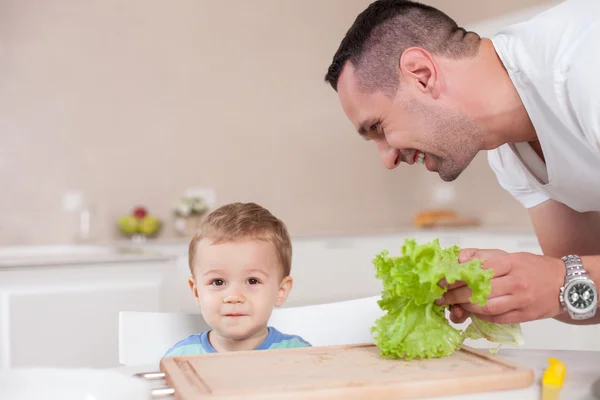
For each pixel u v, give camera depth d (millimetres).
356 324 1380
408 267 913
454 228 3748
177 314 1354
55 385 629
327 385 741
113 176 3633
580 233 1462
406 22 1240
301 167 4113
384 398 736
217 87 3891
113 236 3621
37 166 3475
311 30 4145
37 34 3467
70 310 2441
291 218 4078
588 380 877
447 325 928
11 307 2354
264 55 4016
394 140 1274
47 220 3490
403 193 4387
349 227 4234
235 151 3936
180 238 3570
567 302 966
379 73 1235
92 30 3584
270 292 1296
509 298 945
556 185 1300
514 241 3279
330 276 3512
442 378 771
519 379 793
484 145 1268
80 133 3561
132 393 626
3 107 3406
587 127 1059
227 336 1268
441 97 1218
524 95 1178
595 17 1089
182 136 3801
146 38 3713
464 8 4195
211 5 3875
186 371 833
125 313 1313
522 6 3789
